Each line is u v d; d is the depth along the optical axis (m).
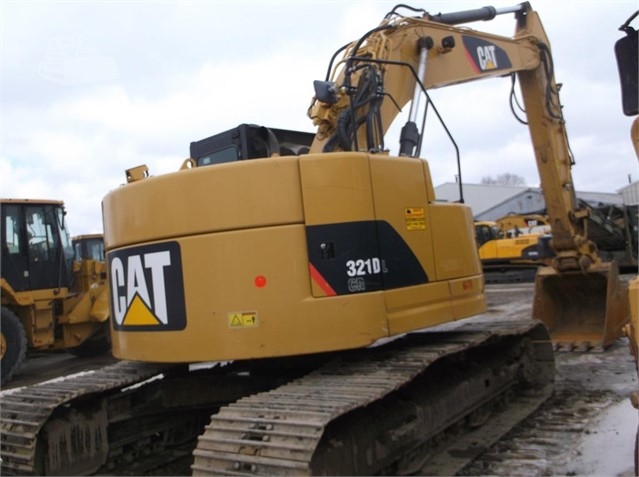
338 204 3.98
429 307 4.34
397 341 4.88
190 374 5.13
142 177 4.88
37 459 4.14
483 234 22.44
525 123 7.67
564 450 4.59
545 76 7.53
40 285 9.97
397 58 5.57
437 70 6.07
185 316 4.04
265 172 3.97
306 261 3.91
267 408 3.44
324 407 3.31
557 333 8.69
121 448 4.82
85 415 4.48
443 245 4.59
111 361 11.08
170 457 5.00
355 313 3.91
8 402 4.38
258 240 3.92
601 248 18.70
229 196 3.98
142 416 4.93
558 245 8.10
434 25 6.02
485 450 4.68
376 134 4.89
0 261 9.53
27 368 10.75
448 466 4.37
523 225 24.42
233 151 4.90
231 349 3.91
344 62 5.16
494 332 5.13
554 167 7.66
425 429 4.27
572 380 6.70
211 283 3.97
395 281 4.14
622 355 7.68
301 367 4.64
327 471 3.34
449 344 4.61
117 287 4.55
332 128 4.89
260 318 3.88
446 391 4.64
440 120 5.06
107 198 4.72
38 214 10.12
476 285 4.90
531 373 6.14
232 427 3.34
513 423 5.26
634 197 39.12
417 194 4.46
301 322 3.86
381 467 3.83
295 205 3.94
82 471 4.43
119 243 4.50
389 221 4.18
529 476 4.14
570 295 8.78
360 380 3.81
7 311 9.20
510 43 7.01
